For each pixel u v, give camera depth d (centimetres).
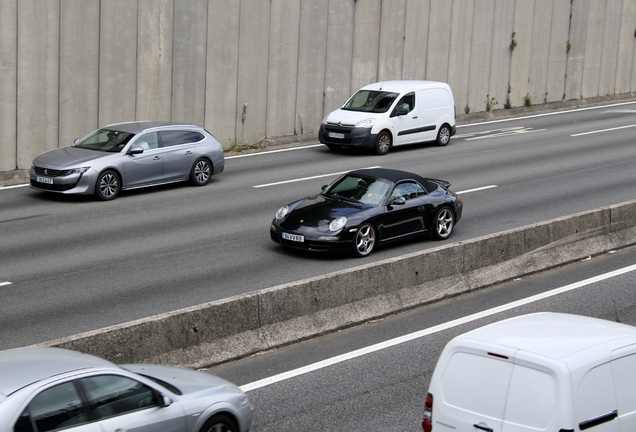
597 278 1337
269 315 1029
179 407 657
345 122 2423
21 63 2009
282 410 824
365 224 1397
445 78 3147
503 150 2530
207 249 1432
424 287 1223
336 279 1108
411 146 2628
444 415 617
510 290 1284
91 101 2167
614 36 3803
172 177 1930
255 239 1511
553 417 564
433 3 3031
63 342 832
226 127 2498
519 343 610
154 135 1908
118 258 1360
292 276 1283
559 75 3609
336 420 801
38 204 1759
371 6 2833
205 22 2386
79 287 1198
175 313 935
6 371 600
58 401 585
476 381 606
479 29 3225
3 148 2002
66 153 1839
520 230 1380
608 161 2338
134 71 2253
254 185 2002
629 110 3509
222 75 2455
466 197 1886
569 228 1462
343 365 957
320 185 2005
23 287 1193
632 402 601
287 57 2614
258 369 945
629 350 614
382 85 2570
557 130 2950
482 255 1316
